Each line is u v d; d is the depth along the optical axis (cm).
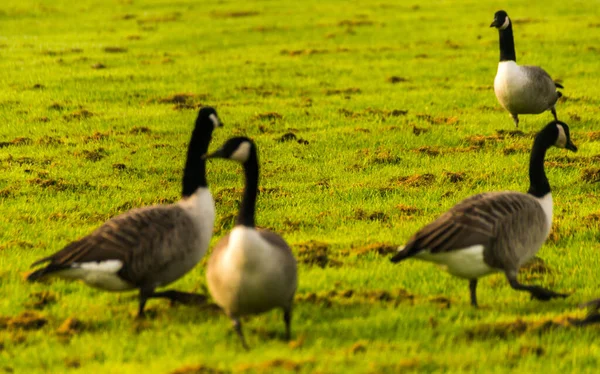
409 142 2136
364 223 1483
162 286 1031
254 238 858
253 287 868
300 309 1044
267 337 955
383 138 2173
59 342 954
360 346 913
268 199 1642
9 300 1088
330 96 2759
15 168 1861
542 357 907
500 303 1087
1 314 1041
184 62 3350
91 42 3903
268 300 888
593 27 4031
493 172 1816
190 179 1025
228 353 892
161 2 5353
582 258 1273
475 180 1756
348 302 1078
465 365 877
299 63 3338
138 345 930
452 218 984
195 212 1009
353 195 1667
